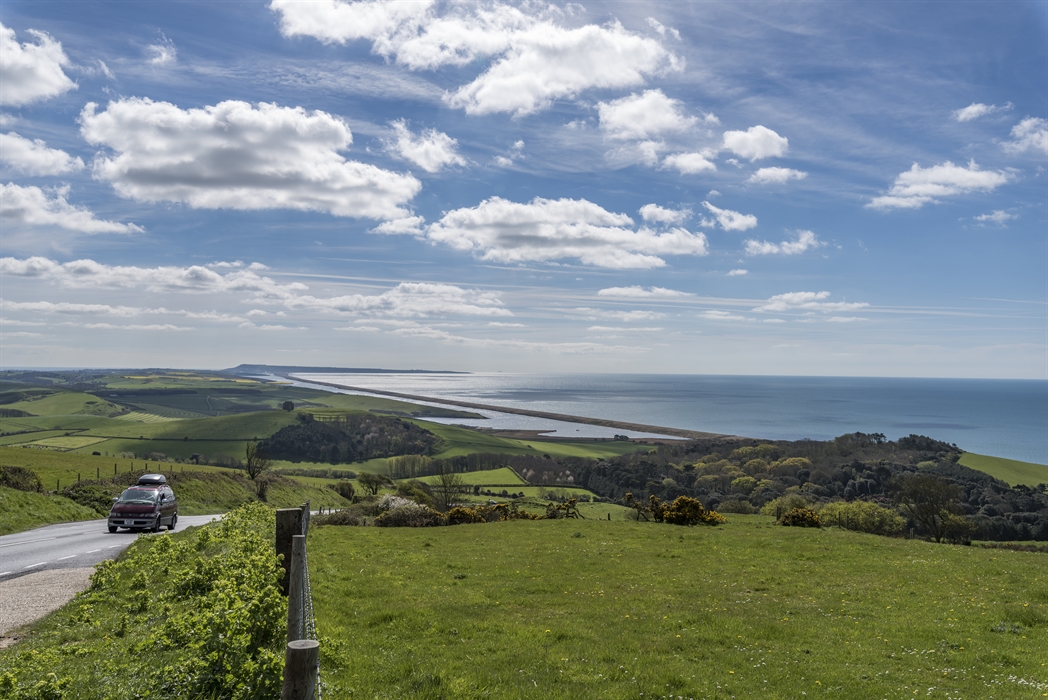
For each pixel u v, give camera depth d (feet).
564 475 515.09
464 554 103.55
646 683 41.11
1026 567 92.58
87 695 29.07
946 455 554.05
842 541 120.06
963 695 40.47
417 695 35.63
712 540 123.44
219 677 29.76
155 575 61.00
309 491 346.74
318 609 57.26
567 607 65.41
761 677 43.86
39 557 81.51
